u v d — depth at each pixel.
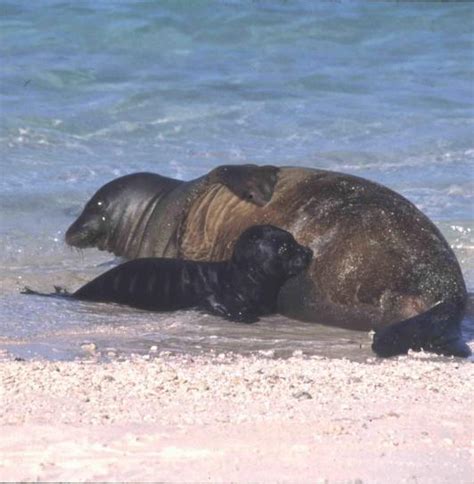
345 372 32.88
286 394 30.02
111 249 49.53
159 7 91.94
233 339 38.75
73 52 85.06
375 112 75.25
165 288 42.94
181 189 47.41
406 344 36.50
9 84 77.25
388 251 39.16
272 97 77.69
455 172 63.00
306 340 38.84
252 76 82.06
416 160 65.69
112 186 49.53
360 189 41.34
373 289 39.09
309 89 80.31
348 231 40.03
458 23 97.12
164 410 28.28
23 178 60.44
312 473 24.17
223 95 77.44
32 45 85.56
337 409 28.73
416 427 27.39
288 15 94.62
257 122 72.69
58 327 39.94
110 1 92.50
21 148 65.81
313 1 97.69
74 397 29.25
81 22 89.44
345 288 39.62
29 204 56.06
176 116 73.12
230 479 23.72
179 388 30.33
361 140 69.81
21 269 48.62
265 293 41.53
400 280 38.78
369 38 93.31
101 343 37.75
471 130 71.81
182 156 65.75
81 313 42.06
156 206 48.28
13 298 43.75
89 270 48.62
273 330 40.12
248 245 41.41
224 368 33.16
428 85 82.38
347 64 87.06
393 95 79.56
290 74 83.12
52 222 53.97
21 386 30.14
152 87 77.81
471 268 48.00
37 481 23.47
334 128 71.94
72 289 46.25
